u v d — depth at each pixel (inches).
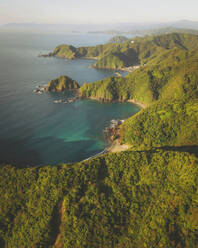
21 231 2516.0
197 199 2308.1
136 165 2967.5
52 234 2454.5
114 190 2741.1
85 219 2468.0
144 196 2645.2
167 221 2256.4
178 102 4854.8
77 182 2810.0
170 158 2898.6
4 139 4904.0
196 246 2017.7
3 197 2844.5
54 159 4318.4
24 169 3095.5
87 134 5285.4
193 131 4131.4
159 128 4562.0
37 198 2753.4
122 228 2404.0
